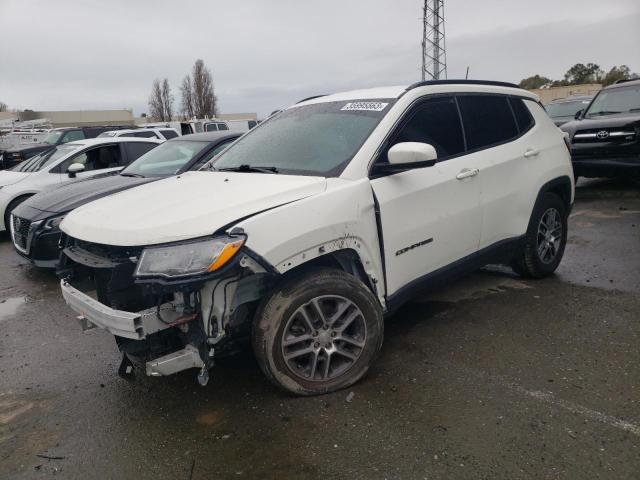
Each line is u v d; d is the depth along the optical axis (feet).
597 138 30.53
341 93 14.26
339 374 10.63
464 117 13.58
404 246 11.53
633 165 29.45
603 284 15.99
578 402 9.87
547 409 9.70
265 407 10.30
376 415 9.81
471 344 12.51
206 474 8.60
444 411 9.82
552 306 14.49
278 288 9.91
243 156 13.29
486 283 16.62
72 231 10.68
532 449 8.63
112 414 10.61
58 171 29.86
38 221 19.83
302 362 10.57
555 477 7.99
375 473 8.31
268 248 9.19
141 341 9.89
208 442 9.41
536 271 16.25
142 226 9.39
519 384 10.62
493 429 9.20
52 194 21.74
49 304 18.12
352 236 10.39
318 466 8.57
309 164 11.59
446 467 8.34
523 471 8.15
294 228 9.53
